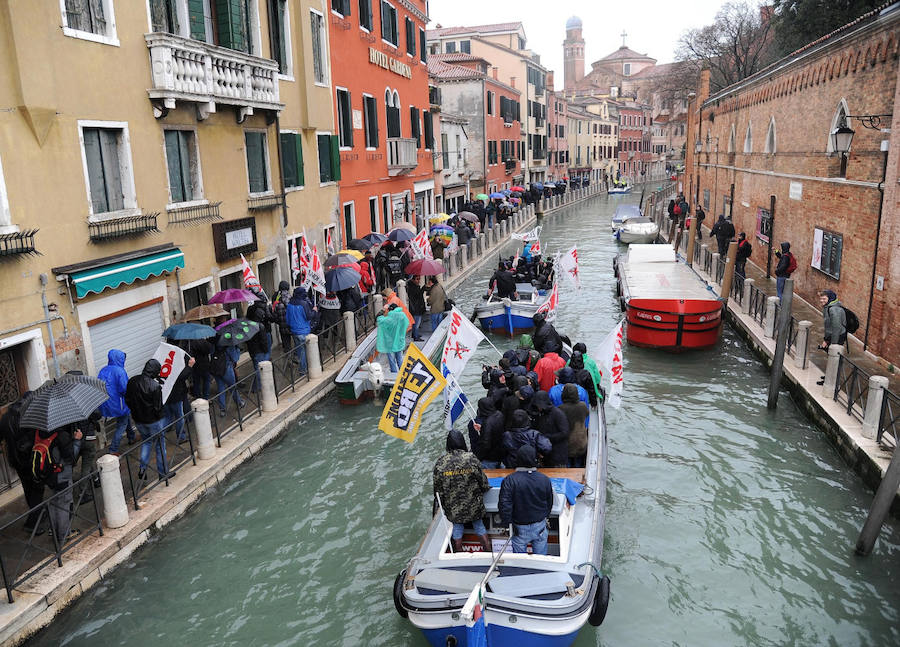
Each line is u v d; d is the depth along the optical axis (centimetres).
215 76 1244
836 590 763
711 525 891
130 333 1073
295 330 1305
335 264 1471
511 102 4841
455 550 711
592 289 2333
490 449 829
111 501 789
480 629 578
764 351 1477
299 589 775
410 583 644
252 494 964
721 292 1923
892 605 737
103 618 716
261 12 1442
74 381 736
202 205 1246
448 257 2322
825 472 1010
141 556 808
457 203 3644
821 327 1530
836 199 1524
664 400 1305
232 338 1047
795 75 1845
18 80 848
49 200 905
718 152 3064
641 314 1606
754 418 1209
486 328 1795
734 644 689
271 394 1148
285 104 1488
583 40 11481
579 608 612
